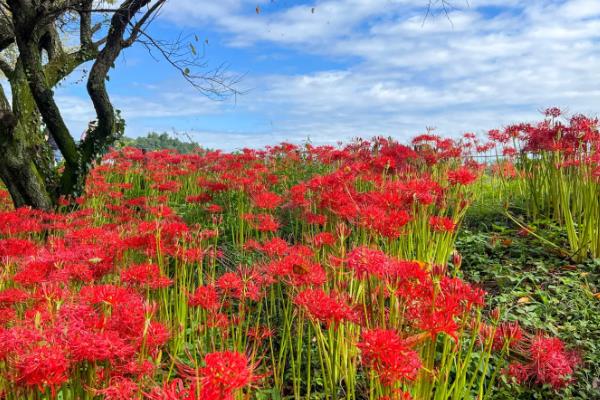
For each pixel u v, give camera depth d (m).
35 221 4.75
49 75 8.12
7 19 6.99
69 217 5.16
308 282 2.43
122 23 6.48
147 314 1.89
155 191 7.14
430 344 1.98
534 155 5.97
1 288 2.87
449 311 1.86
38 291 2.41
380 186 4.31
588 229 4.75
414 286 2.01
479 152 7.24
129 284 2.85
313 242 3.32
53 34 8.98
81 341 1.67
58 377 1.65
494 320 2.31
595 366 3.18
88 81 6.72
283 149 8.12
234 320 3.39
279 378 3.18
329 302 2.07
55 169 8.11
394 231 2.59
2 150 6.28
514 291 4.21
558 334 3.54
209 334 3.48
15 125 6.27
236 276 2.94
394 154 4.83
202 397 1.36
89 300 1.98
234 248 5.11
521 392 2.87
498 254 4.98
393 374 1.70
